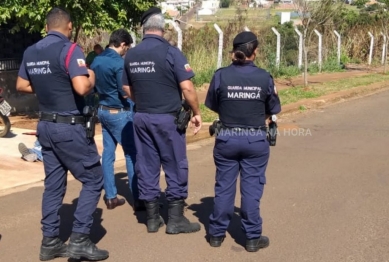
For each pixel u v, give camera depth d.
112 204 6.32
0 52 11.26
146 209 5.79
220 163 5.09
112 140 6.23
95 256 4.88
